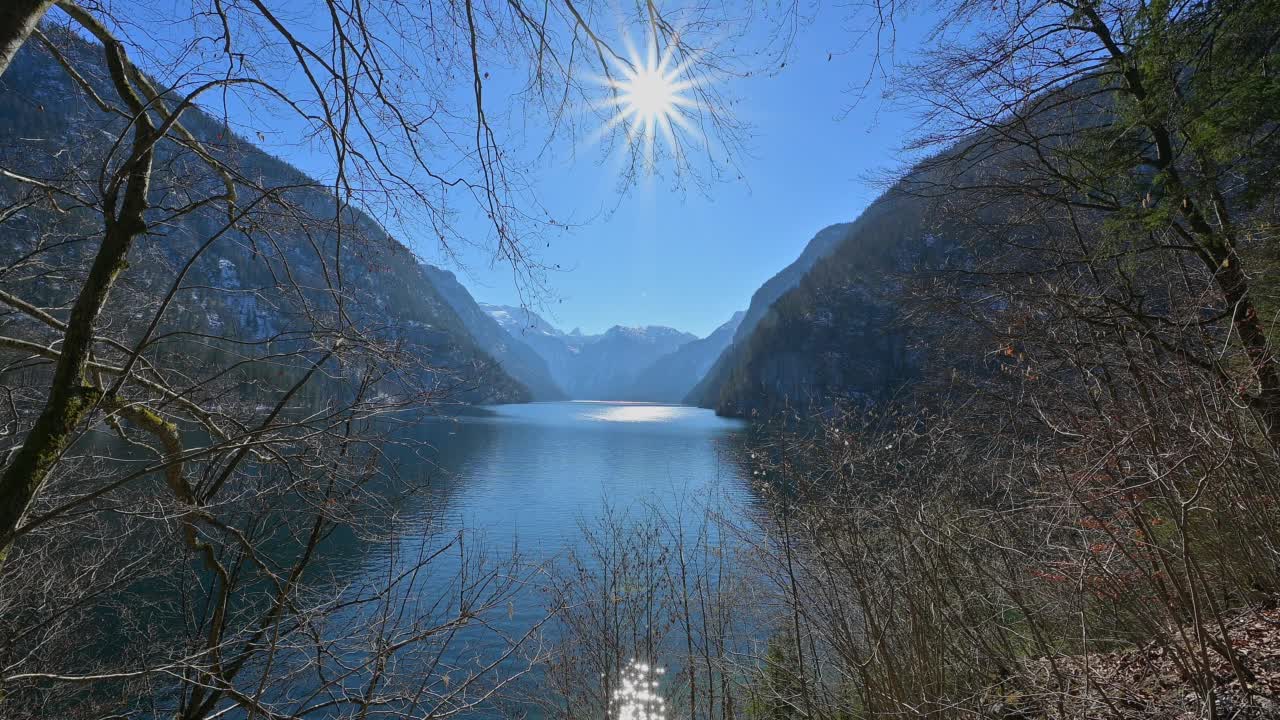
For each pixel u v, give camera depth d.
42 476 2.02
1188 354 3.68
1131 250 5.95
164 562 4.76
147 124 2.50
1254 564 3.59
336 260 2.74
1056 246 6.91
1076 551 3.27
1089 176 6.50
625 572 8.84
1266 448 3.41
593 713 7.46
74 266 3.32
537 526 23.02
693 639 7.38
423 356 3.33
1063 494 3.14
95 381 2.79
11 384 3.56
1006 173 7.26
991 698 3.98
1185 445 2.97
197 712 3.30
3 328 3.40
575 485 35.12
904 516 4.26
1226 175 5.13
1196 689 2.98
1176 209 5.25
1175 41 5.06
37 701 4.68
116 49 2.46
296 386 3.12
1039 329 4.50
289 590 3.46
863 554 4.51
